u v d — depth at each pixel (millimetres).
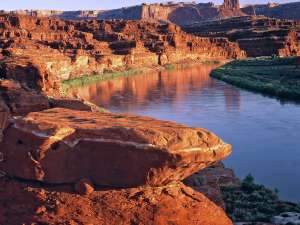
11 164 15914
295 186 31844
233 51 171125
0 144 16391
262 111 61875
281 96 74312
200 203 15539
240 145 43625
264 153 40562
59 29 151625
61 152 15281
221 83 96125
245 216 22797
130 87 92750
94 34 153750
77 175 15281
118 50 134000
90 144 15164
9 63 43719
